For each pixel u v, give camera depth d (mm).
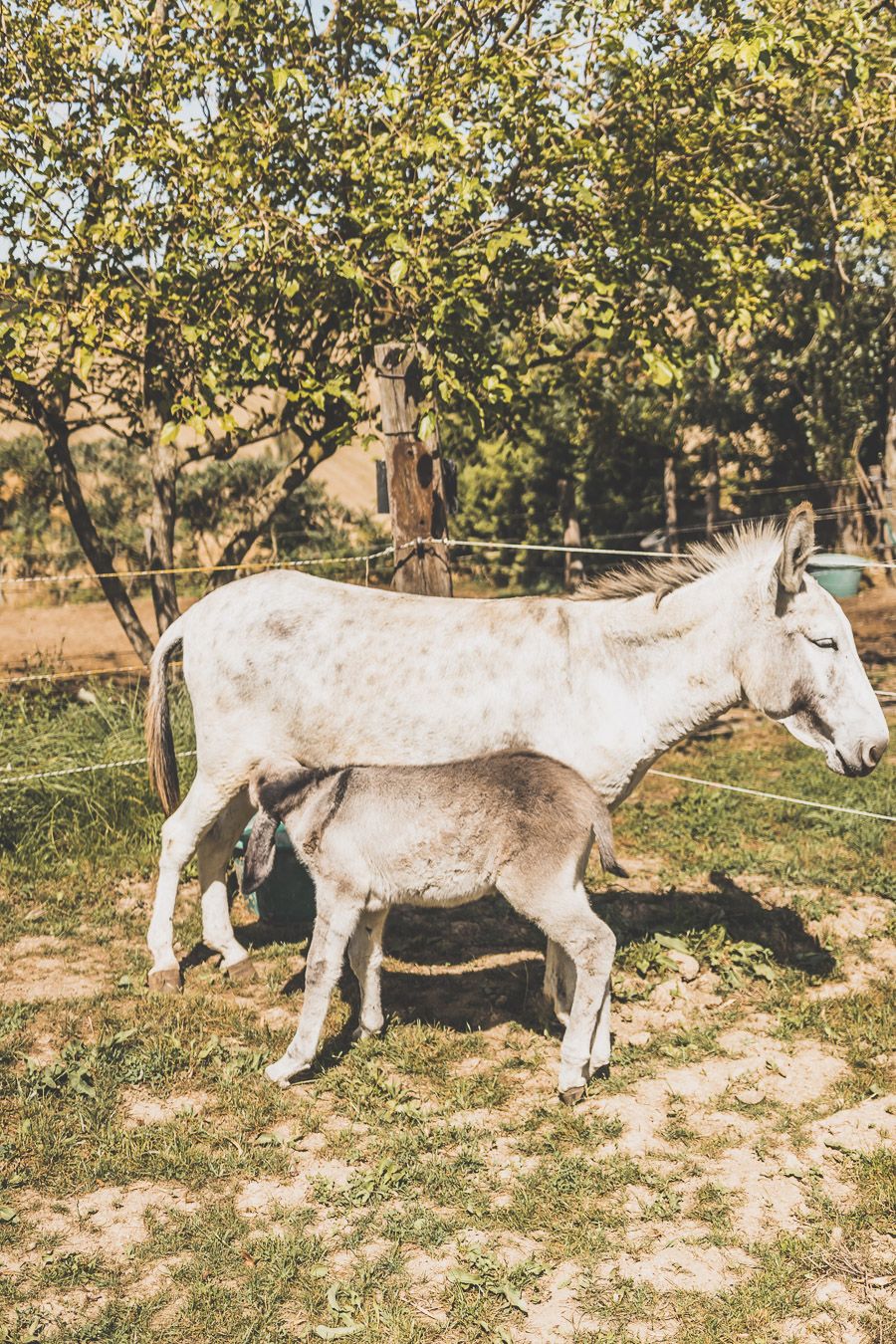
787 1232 3727
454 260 7406
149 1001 5430
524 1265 3545
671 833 8031
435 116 7176
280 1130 4402
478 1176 4098
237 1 7484
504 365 8273
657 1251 3666
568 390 10555
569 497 15336
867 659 13859
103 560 10961
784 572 4742
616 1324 3344
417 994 5605
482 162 8070
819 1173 4055
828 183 9648
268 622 5348
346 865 4629
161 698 5859
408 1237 3742
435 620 5238
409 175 8000
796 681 4898
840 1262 3566
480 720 5078
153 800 7914
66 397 10727
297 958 6012
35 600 19281
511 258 8250
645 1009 5391
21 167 8047
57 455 10688
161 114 8055
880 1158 4059
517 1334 3312
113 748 8312
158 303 7801
